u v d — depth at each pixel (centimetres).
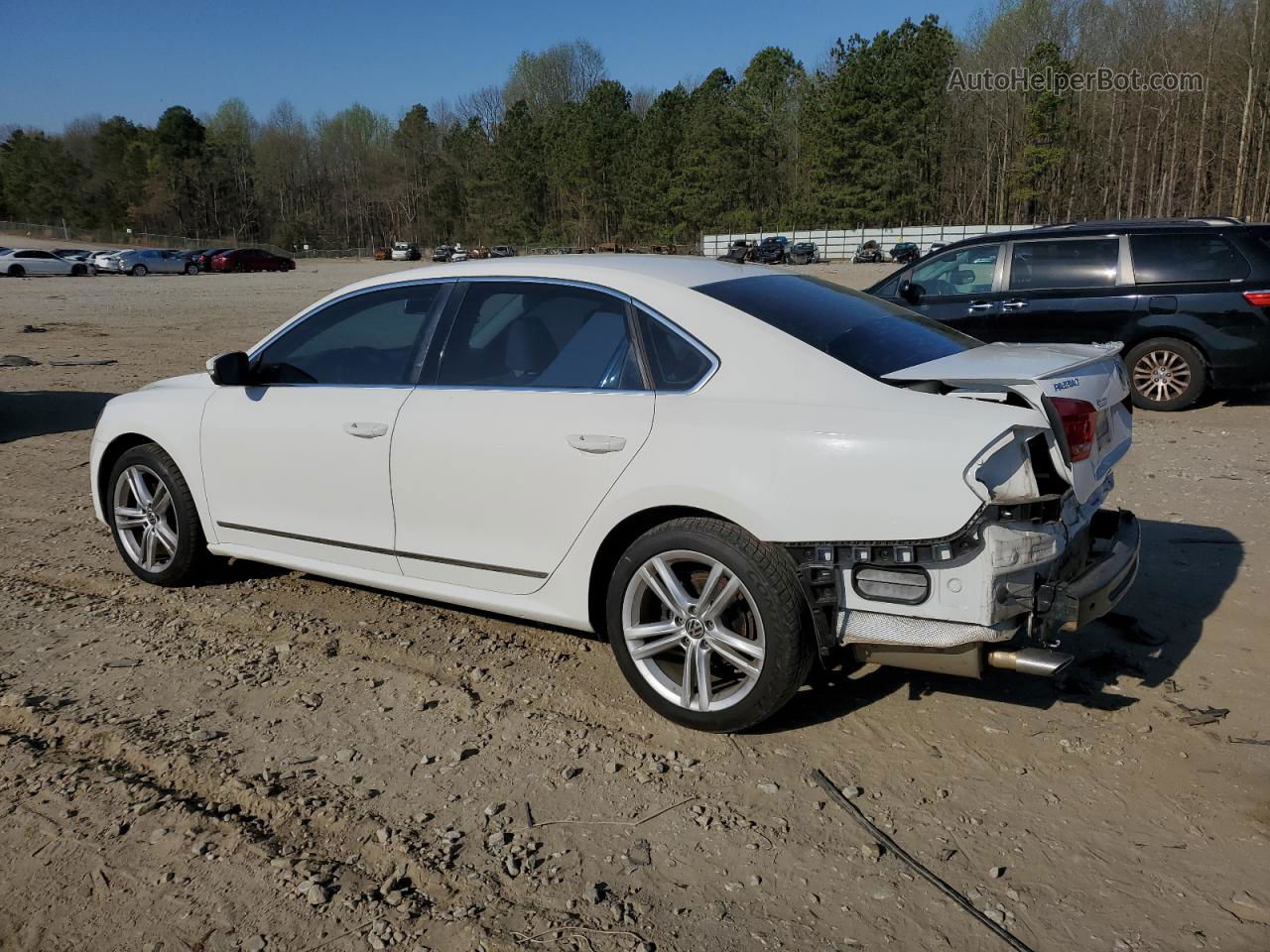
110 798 309
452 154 11925
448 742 340
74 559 542
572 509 352
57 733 349
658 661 352
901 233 6650
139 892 266
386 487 399
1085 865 270
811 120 8231
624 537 358
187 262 5534
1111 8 7444
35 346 1630
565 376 363
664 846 281
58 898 264
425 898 261
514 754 331
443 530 387
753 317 341
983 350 366
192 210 11819
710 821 292
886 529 296
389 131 13975
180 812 300
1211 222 866
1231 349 848
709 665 334
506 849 280
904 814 294
